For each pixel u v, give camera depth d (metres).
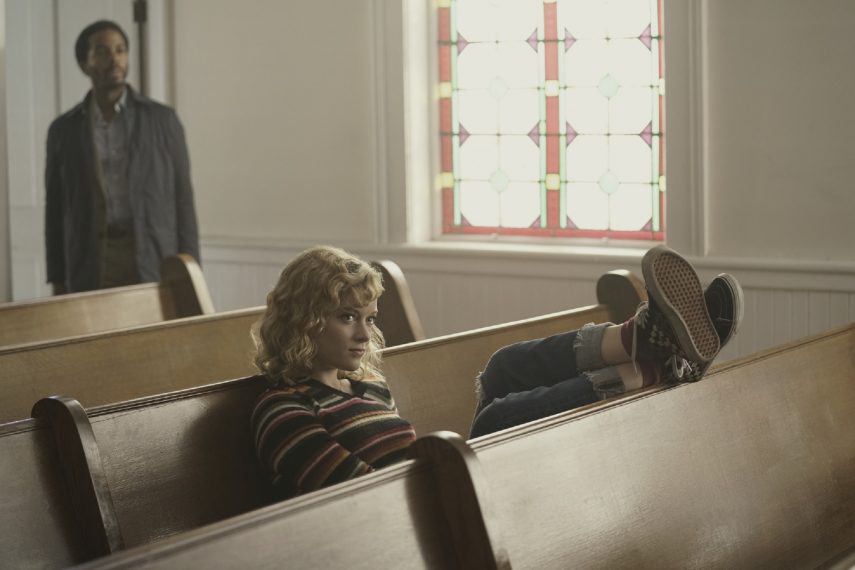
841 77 4.43
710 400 2.36
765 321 4.62
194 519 2.16
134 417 2.12
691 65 4.70
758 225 4.66
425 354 2.92
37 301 3.51
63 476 1.98
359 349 2.23
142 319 3.79
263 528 1.47
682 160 4.76
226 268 5.91
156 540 2.09
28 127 5.71
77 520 1.97
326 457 2.08
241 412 2.29
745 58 4.61
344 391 2.27
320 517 1.54
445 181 5.58
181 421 2.19
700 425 2.30
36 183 5.73
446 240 5.57
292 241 5.75
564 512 1.89
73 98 5.67
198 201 6.02
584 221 5.27
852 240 4.47
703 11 4.64
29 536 1.90
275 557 1.47
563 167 5.29
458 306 5.32
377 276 2.24
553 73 5.27
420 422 2.84
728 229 4.72
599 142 5.20
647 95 5.07
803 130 4.52
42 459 1.97
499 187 5.45
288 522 1.50
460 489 1.66
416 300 5.44
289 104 5.72
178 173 5.04
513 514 1.79
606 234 5.23
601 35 5.14
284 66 5.71
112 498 2.04
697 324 2.21
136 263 4.96
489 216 5.49
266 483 2.30
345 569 1.53
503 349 2.52
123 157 4.96
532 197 5.38
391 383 2.79
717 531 2.22
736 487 2.32
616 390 2.30
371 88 5.49
